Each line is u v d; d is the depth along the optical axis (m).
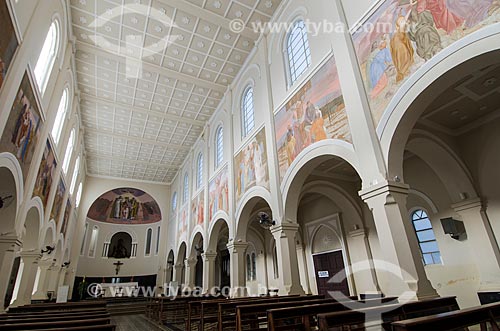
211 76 14.41
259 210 14.84
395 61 5.64
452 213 8.49
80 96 15.34
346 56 6.79
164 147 21.00
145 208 28.33
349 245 12.17
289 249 8.34
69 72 12.20
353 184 12.05
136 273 26.25
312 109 7.99
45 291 14.59
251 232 18.27
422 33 5.16
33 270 10.88
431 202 9.09
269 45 11.40
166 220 26.14
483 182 7.71
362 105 6.12
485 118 7.83
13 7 5.74
